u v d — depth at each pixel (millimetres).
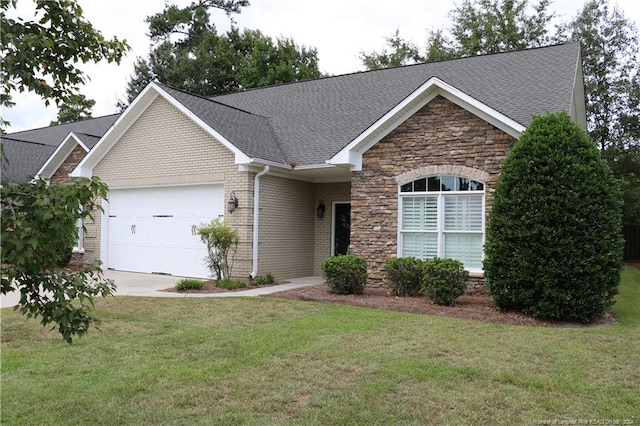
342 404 4945
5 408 4805
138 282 13852
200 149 14438
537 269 8836
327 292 11562
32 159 21109
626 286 14336
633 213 24594
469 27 32531
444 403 4988
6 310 9328
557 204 8734
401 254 12156
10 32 3242
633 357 6535
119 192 16594
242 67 36344
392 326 8148
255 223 13656
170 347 6930
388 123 12195
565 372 5918
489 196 11062
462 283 10086
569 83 12477
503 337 7535
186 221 14984
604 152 27266
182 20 38219
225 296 11289
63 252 3301
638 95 26453
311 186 16031
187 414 4699
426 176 11820
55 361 6273
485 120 11117
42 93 3672
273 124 16812
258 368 6008
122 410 4785
